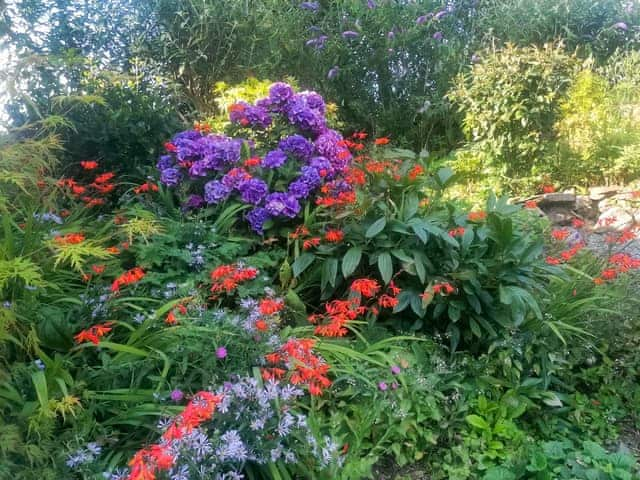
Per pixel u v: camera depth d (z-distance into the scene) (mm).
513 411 2900
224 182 3852
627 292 3723
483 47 7125
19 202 2840
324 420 2602
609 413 3135
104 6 5832
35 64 3266
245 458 2002
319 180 3918
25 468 1904
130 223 3090
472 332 3260
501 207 3619
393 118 7055
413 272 3227
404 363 2906
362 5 7020
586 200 5656
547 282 3707
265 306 2592
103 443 2125
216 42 6617
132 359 2455
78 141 4336
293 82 6336
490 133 5902
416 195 3832
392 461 2760
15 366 2213
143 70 5840
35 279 2318
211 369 2361
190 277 3205
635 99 6473
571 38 6891
